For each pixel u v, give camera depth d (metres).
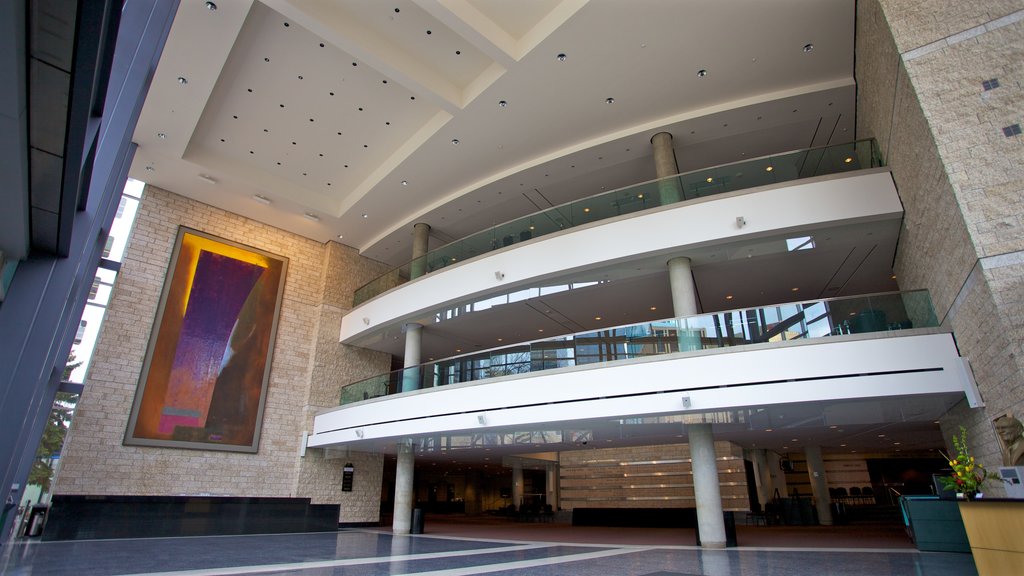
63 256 5.80
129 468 14.50
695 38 11.18
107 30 3.51
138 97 7.43
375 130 15.08
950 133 7.73
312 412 17.98
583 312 16.25
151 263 16.17
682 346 10.83
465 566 8.07
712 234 11.54
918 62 8.18
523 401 12.12
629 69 12.02
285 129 15.05
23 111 3.35
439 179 16.33
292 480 17.30
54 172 4.11
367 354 20.05
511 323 17.12
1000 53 7.65
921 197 9.17
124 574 7.10
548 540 12.75
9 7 2.51
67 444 13.77
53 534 12.13
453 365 13.91
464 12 10.95
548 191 16.61
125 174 12.04
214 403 16.36
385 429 14.73
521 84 12.45
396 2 11.21
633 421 11.48
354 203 17.69
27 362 5.43
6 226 4.91
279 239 19.22
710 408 10.12
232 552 10.11
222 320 17.16
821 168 11.27
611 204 13.13
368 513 18.47
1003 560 5.43
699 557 8.86
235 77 13.19
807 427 12.70
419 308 16.03
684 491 19.89
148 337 15.62
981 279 7.36
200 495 14.56
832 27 10.90
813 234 11.23
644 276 13.26
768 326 10.30
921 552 8.90
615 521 19.30
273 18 11.64
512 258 14.08
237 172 16.39
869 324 9.75
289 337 18.55
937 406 10.03
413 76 12.42
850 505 23.44
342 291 19.98
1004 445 7.25
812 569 7.25
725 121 13.49
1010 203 7.21
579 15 10.62
